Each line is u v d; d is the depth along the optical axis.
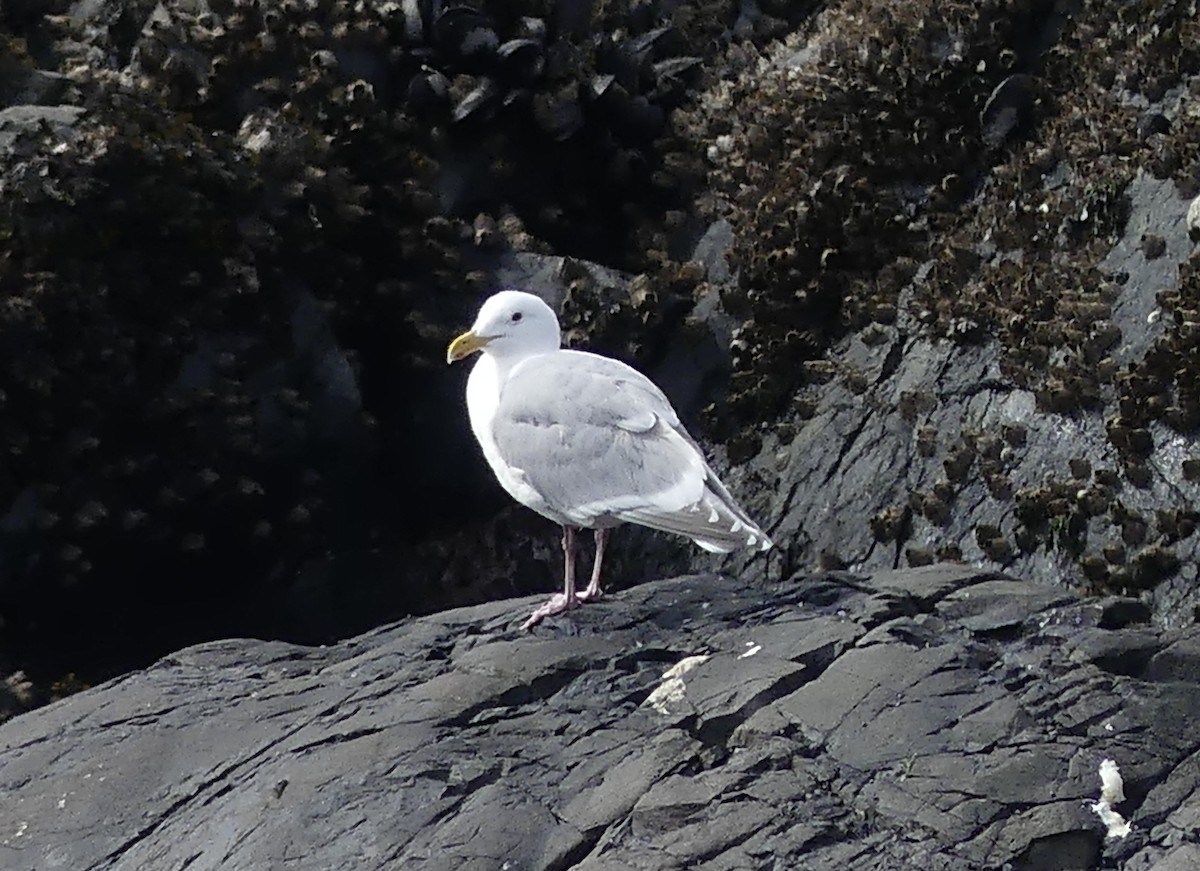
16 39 16.91
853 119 17.48
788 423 16.05
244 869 7.97
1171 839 7.57
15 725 9.91
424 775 8.42
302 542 15.82
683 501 9.31
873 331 16.03
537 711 9.00
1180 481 13.48
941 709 8.47
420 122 17.70
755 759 8.20
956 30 17.64
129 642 15.04
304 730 9.20
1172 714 8.39
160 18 17.53
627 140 18.70
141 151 15.03
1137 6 16.91
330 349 15.92
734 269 17.22
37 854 8.65
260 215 15.84
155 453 14.67
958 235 16.28
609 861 7.64
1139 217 15.25
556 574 16.16
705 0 20.58
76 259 14.52
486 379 10.53
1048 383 14.39
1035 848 7.55
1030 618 9.59
